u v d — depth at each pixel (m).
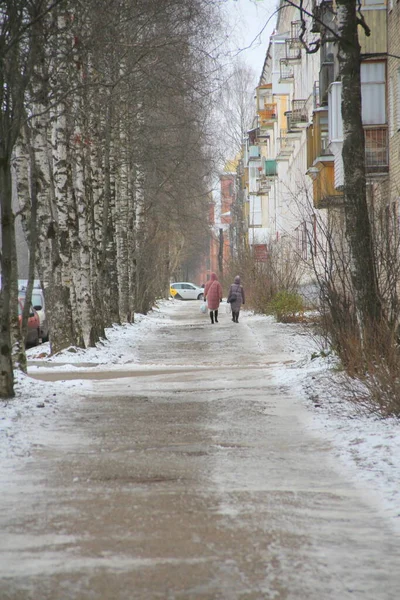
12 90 19.97
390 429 15.90
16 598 7.66
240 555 8.87
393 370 17.53
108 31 27.59
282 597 7.70
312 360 28.09
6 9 19.50
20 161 32.44
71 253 37.50
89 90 32.56
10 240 20.72
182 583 8.01
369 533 9.78
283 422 17.83
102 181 47.28
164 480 12.45
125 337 47.34
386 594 7.85
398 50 45.06
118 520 10.22
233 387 23.81
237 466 13.47
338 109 46.91
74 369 30.52
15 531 9.81
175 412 19.34
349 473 12.91
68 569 8.41
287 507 10.88
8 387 20.88
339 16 24.38
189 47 38.38
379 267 23.42
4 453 14.48
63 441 15.77
